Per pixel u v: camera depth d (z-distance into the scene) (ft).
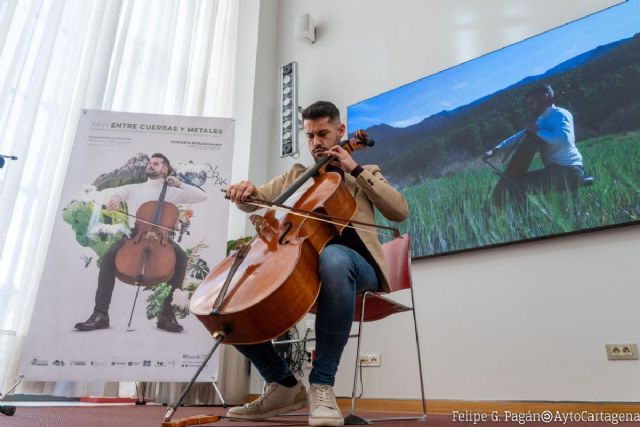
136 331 7.07
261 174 11.50
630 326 6.49
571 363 6.79
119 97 9.67
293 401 4.46
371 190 4.68
